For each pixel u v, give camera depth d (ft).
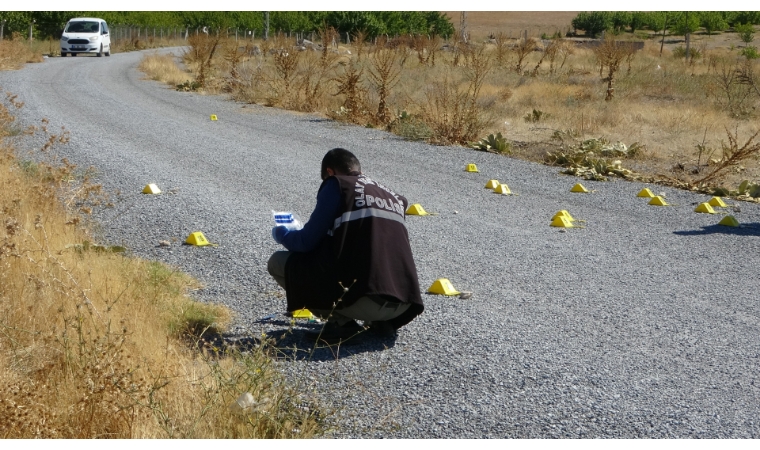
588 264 22.03
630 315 17.60
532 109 60.29
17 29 155.74
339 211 14.42
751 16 257.14
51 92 65.51
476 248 23.47
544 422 12.26
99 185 25.94
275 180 33.22
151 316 15.08
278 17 219.20
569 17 343.46
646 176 36.65
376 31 194.18
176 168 34.68
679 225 27.53
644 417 12.49
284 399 12.49
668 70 92.53
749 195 32.89
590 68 97.25
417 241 24.07
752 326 17.12
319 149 42.60
